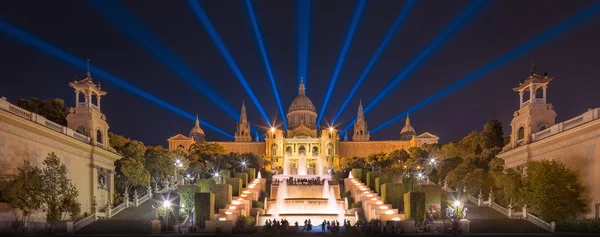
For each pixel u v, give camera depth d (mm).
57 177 62062
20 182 56594
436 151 144875
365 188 97000
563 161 69125
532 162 68375
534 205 63188
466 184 87188
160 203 72062
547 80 81125
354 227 64500
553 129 72000
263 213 83500
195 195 68062
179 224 64625
